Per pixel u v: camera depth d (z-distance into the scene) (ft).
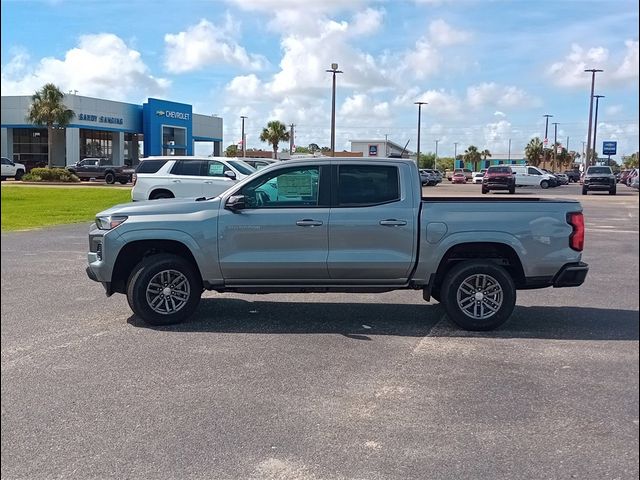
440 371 18.43
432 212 22.98
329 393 16.63
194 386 17.08
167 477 12.35
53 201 86.17
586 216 75.20
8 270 34.96
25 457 13.10
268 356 19.77
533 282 23.13
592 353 20.30
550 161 372.99
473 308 22.98
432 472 12.55
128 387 16.99
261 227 22.97
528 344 21.33
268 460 13.03
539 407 15.75
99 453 13.29
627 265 38.50
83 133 191.21
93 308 26.21
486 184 134.62
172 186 59.06
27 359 19.35
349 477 12.36
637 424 14.75
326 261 22.93
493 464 12.87
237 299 28.32
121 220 23.35
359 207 23.07
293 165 23.44
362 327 23.49
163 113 197.77
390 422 14.87
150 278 23.15
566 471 12.59
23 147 187.93
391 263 22.89
